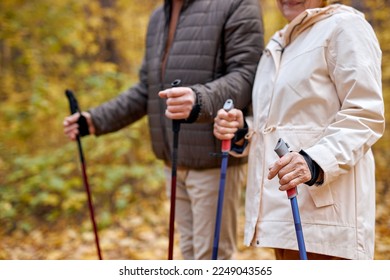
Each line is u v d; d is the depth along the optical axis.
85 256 6.04
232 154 3.42
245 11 3.62
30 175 7.75
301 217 2.79
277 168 2.59
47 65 9.12
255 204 3.01
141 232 6.86
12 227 7.18
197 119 3.28
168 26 3.95
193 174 3.87
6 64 9.36
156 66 3.99
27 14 8.46
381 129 2.67
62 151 7.87
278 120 2.93
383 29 8.51
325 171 2.57
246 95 3.53
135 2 9.27
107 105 4.35
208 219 3.87
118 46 9.48
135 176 7.81
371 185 2.83
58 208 7.54
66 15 8.61
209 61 3.69
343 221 2.71
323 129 2.78
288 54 2.99
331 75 2.77
